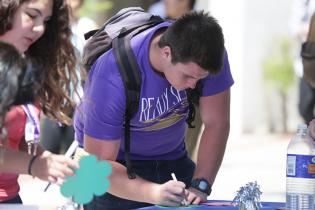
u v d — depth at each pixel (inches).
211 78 393.7
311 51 441.7
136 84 368.5
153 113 381.4
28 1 320.8
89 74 379.6
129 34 376.2
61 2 345.7
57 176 290.7
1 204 325.7
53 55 348.8
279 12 1501.0
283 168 1009.5
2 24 319.9
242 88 1492.4
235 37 1457.9
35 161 298.5
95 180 289.9
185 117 403.2
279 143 1339.8
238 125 1467.8
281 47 1499.8
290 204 358.6
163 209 365.1
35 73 290.4
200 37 349.4
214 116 406.6
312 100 759.1
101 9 784.9
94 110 372.8
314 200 358.3
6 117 286.8
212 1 1454.2
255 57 1509.6
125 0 758.5
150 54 369.1
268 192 777.6
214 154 407.2
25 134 347.3
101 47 378.0
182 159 426.9
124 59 368.2
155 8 736.3
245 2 1499.8
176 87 364.2
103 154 380.2
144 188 377.1
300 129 363.3
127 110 374.3
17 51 288.7
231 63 1464.1
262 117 1517.0
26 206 319.3
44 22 332.5
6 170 302.8
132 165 410.9
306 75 452.1
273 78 1496.1
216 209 363.6
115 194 385.1
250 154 1176.8
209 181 400.5
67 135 621.0
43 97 348.8
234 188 821.9
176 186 374.0
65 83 353.4
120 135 380.8
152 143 403.9
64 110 357.1
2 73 277.1
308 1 762.8
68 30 350.3
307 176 355.9
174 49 353.7
